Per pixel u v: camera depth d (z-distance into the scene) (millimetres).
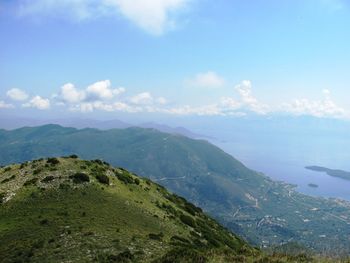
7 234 64062
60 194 84312
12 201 81812
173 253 50969
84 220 69062
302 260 50625
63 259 52125
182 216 97625
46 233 62500
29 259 53125
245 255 53812
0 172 107500
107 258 51812
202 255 50406
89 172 99625
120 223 70750
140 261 51562
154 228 75250
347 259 52688
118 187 97812
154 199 103000
